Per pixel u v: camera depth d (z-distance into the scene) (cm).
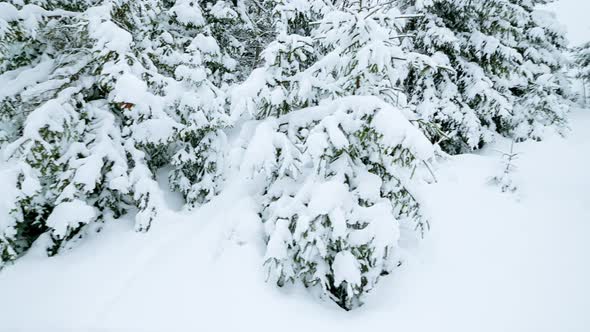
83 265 423
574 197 629
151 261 415
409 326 362
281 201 397
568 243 504
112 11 473
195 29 665
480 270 453
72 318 356
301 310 362
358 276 350
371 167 409
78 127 445
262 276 382
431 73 805
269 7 845
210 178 504
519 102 962
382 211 362
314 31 621
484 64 848
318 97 454
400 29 473
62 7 521
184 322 343
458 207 589
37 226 500
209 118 506
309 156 366
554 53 1113
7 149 386
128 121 478
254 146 378
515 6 795
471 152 884
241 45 796
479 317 379
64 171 434
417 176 432
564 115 963
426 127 408
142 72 466
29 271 420
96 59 450
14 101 453
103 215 490
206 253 413
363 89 414
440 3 825
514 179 691
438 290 416
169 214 473
